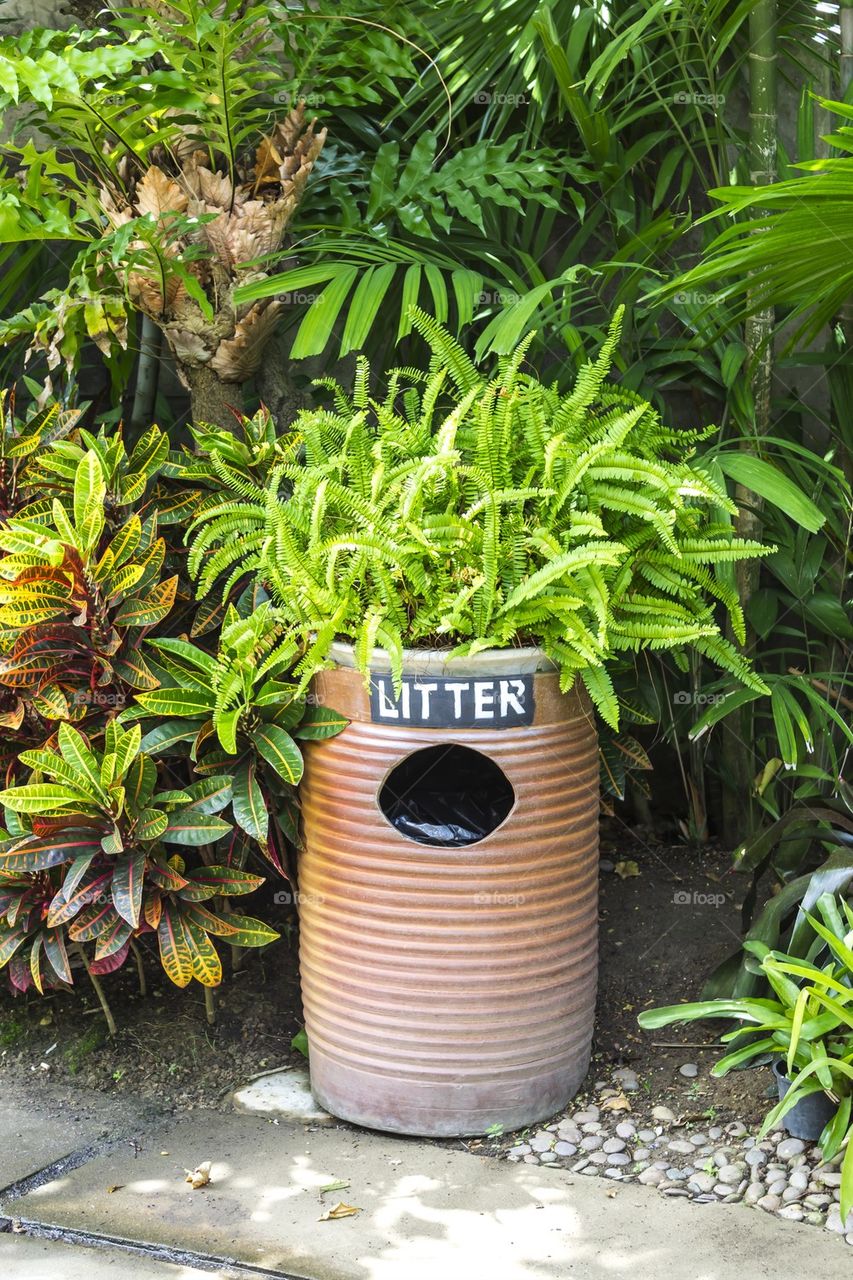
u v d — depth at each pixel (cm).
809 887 235
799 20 295
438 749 243
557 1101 234
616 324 223
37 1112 244
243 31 251
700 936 287
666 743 329
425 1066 224
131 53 232
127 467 254
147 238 249
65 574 227
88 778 228
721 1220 205
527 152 284
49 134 274
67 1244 203
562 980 227
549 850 220
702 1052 256
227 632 221
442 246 311
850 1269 192
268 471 255
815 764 298
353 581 213
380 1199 213
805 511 232
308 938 235
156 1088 251
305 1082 252
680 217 283
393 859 218
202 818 232
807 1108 222
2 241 262
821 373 322
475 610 210
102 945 232
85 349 339
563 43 298
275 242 271
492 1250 199
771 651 300
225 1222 207
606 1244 200
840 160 185
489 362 318
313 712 226
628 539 221
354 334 235
